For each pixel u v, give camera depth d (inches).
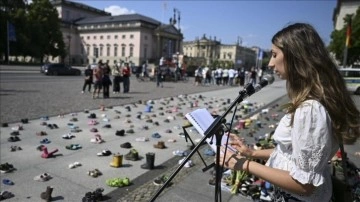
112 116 436.5
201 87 1102.4
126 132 341.1
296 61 68.4
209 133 86.5
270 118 458.6
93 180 204.5
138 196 183.2
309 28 70.4
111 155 258.5
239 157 78.8
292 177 65.4
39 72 1647.4
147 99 658.2
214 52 5369.1
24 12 2583.7
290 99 71.7
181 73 1555.1
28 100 553.6
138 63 4033.0
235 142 93.2
